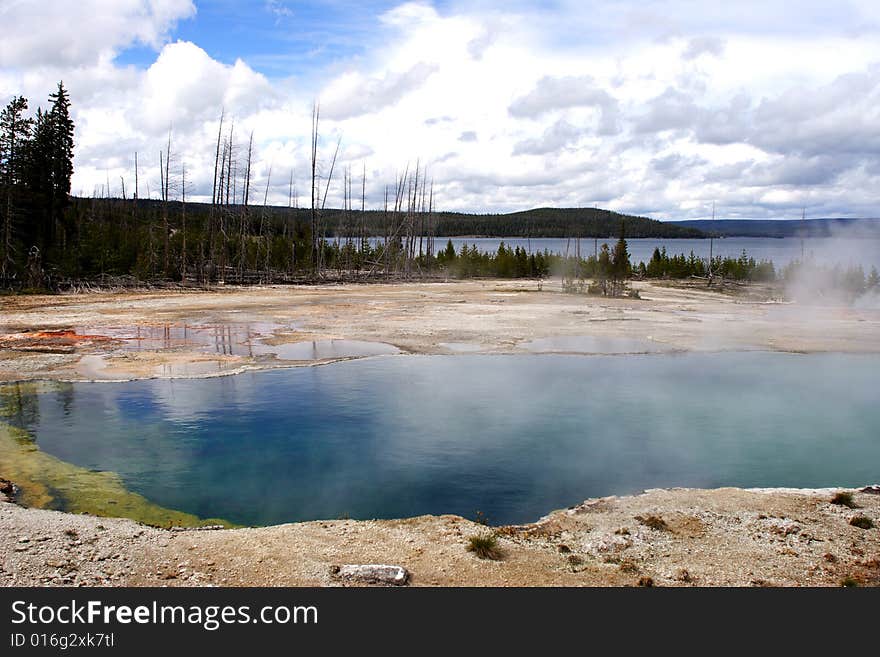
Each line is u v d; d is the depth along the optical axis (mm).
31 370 19250
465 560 7930
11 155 42969
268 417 15070
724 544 8516
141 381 18344
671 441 13633
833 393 18094
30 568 7535
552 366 21500
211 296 41125
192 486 10883
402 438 13656
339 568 7605
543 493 10805
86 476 11219
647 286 59250
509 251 75000
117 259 47031
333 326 29031
